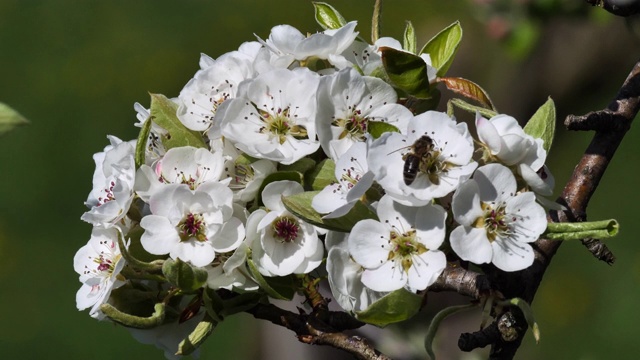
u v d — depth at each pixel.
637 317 1.93
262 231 0.82
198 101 0.84
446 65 0.86
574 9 1.47
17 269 2.05
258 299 0.83
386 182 0.79
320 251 0.82
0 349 1.91
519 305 0.80
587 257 2.03
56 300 1.99
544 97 1.55
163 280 0.82
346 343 0.83
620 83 1.53
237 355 1.75
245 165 0.83
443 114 0.80
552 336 1.95
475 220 0.80
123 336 1.89
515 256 0.80
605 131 0.86
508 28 1.50
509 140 0.80
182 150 0.83
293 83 0.82
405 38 0.87
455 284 0.82
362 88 0.82
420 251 0.80
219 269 0.82
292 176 0.82
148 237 0.81
